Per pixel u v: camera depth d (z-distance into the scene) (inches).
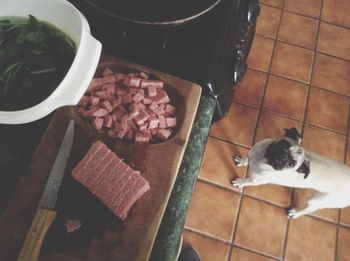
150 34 36.4
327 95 75.1
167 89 36.2
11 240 28.8
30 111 25.4
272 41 78.5
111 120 33.7
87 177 30.5
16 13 31.6
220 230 62.9
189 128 34.4
